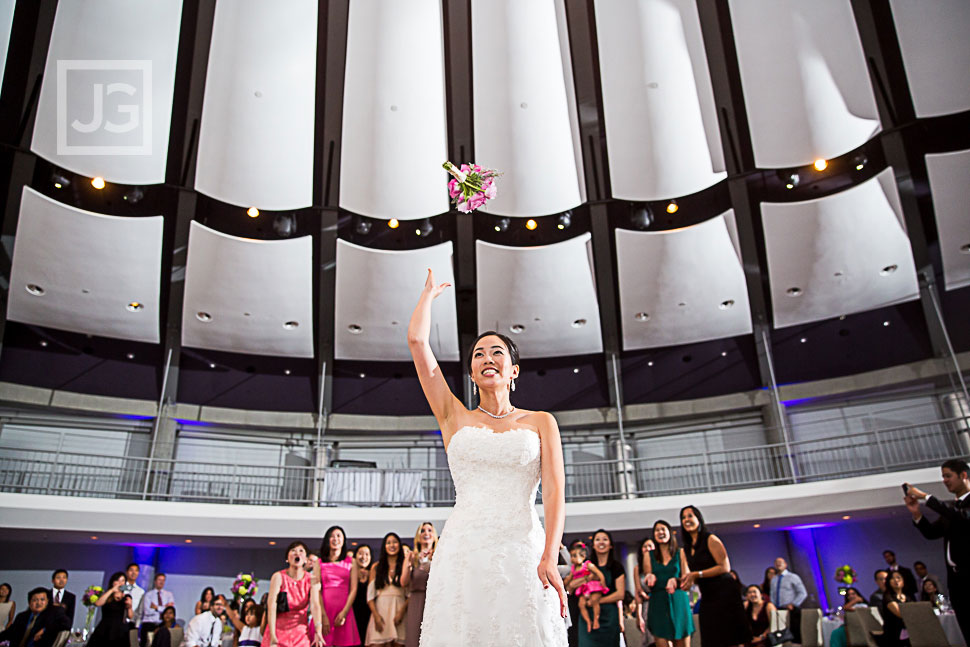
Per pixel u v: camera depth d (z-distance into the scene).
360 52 14.00
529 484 1.83
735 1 13.23
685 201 15.72
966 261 15.17
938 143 13.88
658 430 18.11
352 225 16.19
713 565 4.79
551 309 17.31
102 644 8.00
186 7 12.82
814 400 17.00
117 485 16.14
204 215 15.42
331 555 6.23
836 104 13.82
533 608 1.67
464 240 16.23
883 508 12.43
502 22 13.84
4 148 13.27
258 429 17.80
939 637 6.52
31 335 16.16
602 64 14.16
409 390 18.50
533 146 15.17
